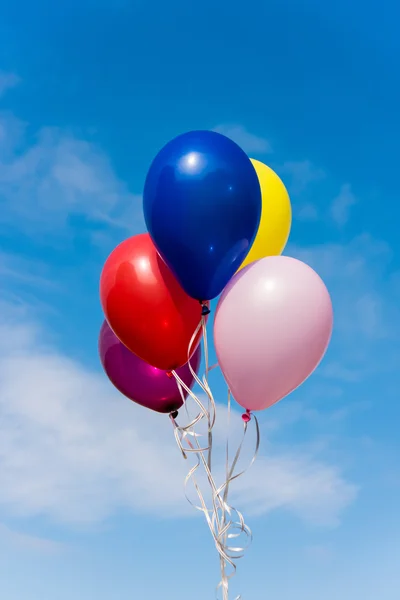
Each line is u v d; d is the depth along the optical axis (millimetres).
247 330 2527
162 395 3037
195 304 2736
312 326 2518
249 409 2711
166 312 2686
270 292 2520
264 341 2512
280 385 2602
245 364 2557
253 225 2588
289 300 2508
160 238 2547
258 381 2582
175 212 2484
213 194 2469
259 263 2633
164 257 2588
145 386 3025
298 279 2543
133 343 2771
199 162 2492
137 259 2725
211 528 2756
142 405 3104
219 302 2648
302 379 2641
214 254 2531
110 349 3082
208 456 2766
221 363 2646
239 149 2617
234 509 2750
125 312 2713
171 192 2488
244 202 2523
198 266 2551
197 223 2477
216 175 2482
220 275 2596
